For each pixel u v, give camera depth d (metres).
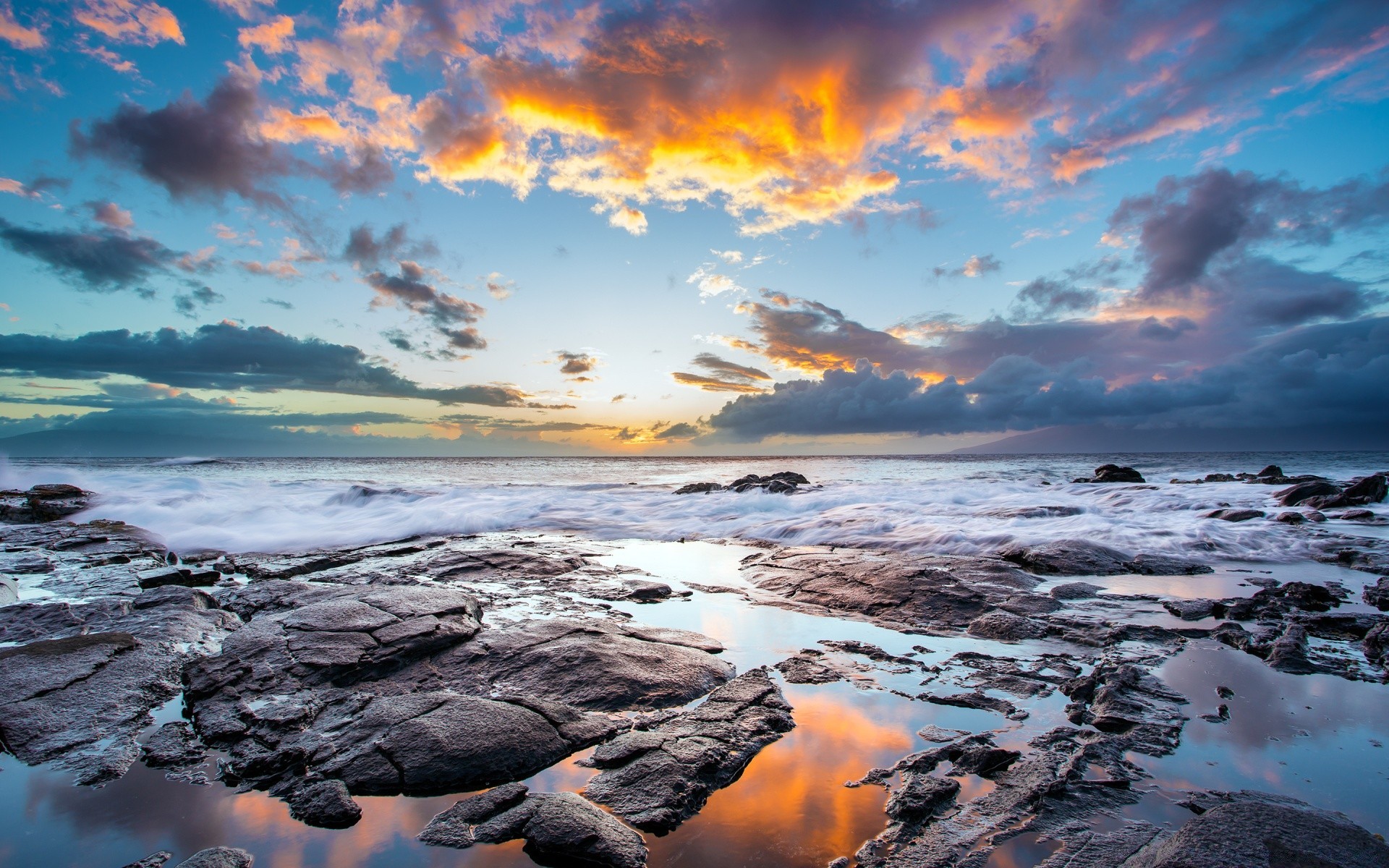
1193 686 4.91
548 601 7.49
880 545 11.21
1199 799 3.33
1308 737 4.05
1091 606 7.20
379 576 8.69
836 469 49.28
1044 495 18.61
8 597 6.98
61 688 4.59
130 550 10.30
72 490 16.83
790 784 3.54
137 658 5.19
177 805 3.37
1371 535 11.34
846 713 4.48
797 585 8.07
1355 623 6.19
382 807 3.36
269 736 4.06
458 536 12.88
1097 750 3.88
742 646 5.93
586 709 4.46
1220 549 10.38
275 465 59.00
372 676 4.96
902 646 5.94
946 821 3.16
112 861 2.90
